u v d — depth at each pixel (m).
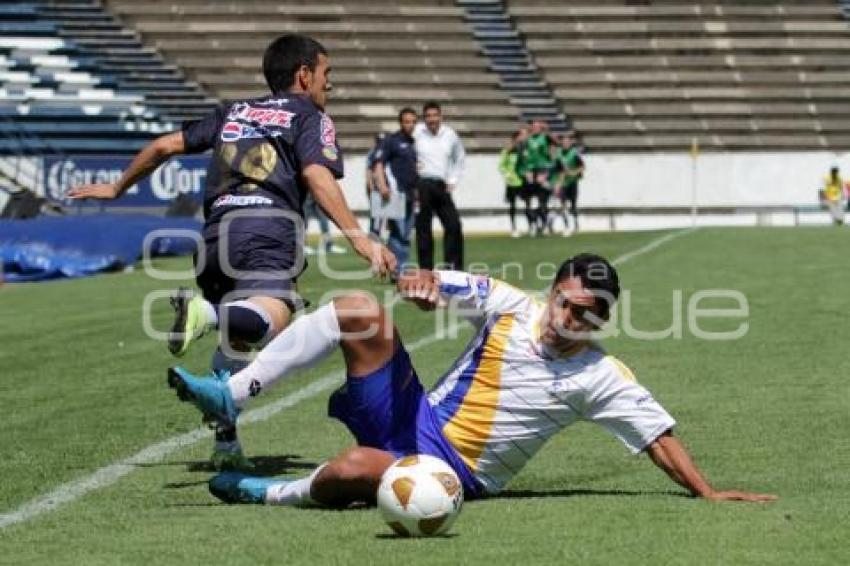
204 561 18.42
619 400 21.97
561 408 21.97
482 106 142.75
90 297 64.19
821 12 152.25
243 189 24.94
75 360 42.97
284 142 24.89
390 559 18.17
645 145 142.50
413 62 143.88
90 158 109.31
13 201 98.06
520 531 19.84
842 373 37.53
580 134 142.88
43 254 80.75
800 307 52.94
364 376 21.64
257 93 136.62
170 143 25.75
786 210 141.62
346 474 21.31
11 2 137.00
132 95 131.50
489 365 22.00
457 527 20.17
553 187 122.44
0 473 25.86
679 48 148.62
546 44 147.25
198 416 32.38
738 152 143.12
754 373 37.72
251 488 22.45
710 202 142.12
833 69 149.00
